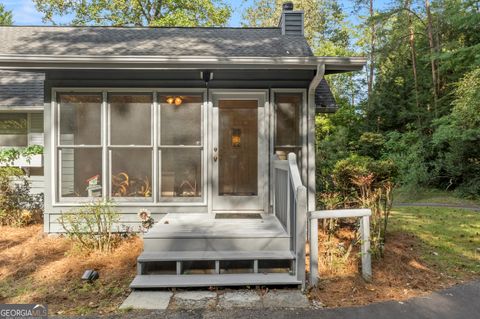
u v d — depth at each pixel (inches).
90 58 191.3
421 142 502.9
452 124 436.1
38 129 303.1
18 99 286.8
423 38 587.5
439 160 480.7
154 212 220.4
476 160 448.5
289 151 227.0
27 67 193.3
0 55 187.0
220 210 223.3
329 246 176.9
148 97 223.9
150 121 223.6
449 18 462.3
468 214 316.2
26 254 186.2
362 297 135.6
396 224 264.8
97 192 221.6
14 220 251.4
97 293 140.3
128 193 222.5
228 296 137.6
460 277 157.6
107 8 677.9
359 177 199.2
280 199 191.2
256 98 226.5
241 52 231.1
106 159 221.1
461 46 510.6
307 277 153.6
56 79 218.5
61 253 187.9
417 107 557.6
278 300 133.6
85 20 693.9
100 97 222.7
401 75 601.6
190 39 268.8
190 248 164.1
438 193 470.6
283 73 223.9
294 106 227.3
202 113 224.2
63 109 221.5
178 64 197.0
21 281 151.9
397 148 526.0
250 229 175.9
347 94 786.2
